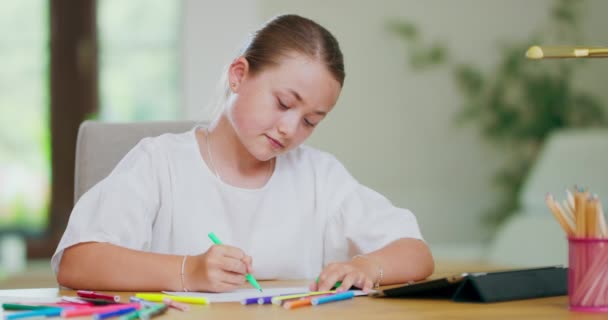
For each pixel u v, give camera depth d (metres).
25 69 4.38
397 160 4.17
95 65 4.37
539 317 0.93
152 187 1.41
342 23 4.12
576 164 3.65
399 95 4.17
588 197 0.97
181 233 1.43
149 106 4.39
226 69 1.45
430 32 4.19
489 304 1.03
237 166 1.47
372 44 4.14
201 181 1.45
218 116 1.48
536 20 4.27
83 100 4.38
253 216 1.47
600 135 3.71
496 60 4.24
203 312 0.95
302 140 1.32
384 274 1.26
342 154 4.13
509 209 4.23
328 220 1.52
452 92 4.21
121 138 1.56
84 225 1.29
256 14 4.05
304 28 1.30
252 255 1.46
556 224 3.59
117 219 1.32
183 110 4.07
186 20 4.05
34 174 4.41
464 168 4.23
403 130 4.18
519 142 4.27
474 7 4.22
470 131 4.23
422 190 4.19
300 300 1.01
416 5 4.17
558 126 4.27
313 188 1.53
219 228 1.45
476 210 4.23
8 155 4.39
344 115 4.13
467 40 4.22
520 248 3.70
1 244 4.40
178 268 1.17
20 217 4.42
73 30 4.36
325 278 1.16
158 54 4.38
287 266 1.49
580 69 4.31
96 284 1.20
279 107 1.28
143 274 1.18
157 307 0.93
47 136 4.40
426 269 1.35
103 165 1.55
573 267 0.98
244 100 1.30
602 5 4.32
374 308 0.99
